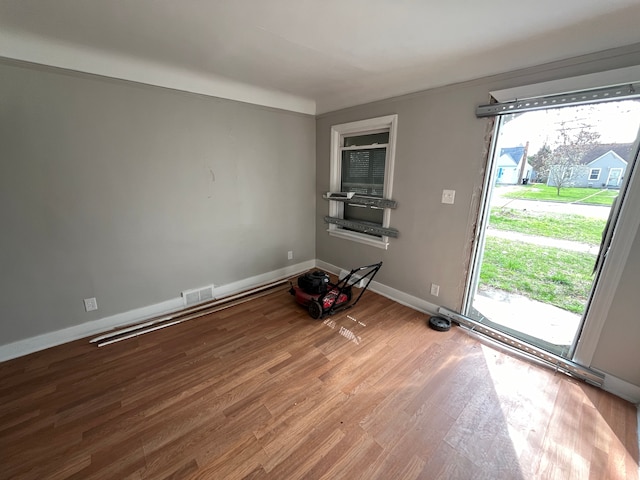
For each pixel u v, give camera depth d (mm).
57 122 1983
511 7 1422
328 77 2580
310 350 2203
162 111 2406
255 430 1517
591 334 1829
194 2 1425
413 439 1469
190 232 2787
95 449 1406
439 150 2416
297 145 3477
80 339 2322
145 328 2504
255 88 2893
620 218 1639
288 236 3668
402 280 2961
